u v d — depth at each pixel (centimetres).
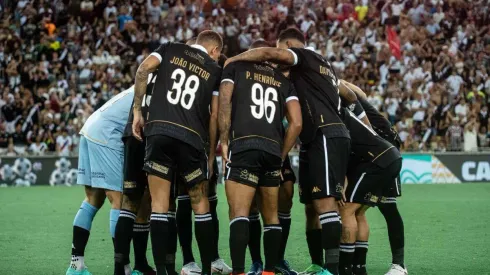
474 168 3362
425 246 1456
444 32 4053
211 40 1089
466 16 4103
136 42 3962
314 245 1170
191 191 1036
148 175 1013
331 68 1099
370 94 3591
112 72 3759
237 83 1031
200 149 1021
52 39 3925
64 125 3488
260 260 1170
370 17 4103
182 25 4059
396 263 1142
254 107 1023
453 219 1919
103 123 1113
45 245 1490
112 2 4103
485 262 1270
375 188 1082
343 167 1048
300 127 1041
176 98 1016
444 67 3781
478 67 3856
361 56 3841
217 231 1217
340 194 1041
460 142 3459
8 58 3844
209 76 1045
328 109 1059
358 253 1124
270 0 4241
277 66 1112
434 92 3591
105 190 1112
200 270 1167
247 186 1011
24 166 3272
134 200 1056
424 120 3519
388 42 3856
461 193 2741
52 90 3594
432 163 3356
